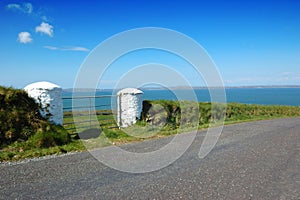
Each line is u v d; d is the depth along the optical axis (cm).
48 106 947
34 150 770
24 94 921
